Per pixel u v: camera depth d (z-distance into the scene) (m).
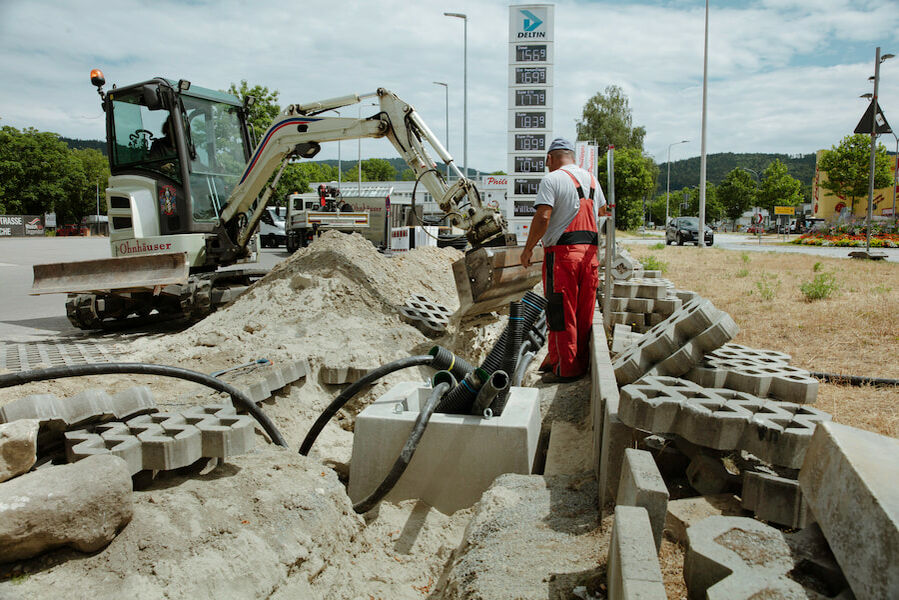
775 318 8.12
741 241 40.91
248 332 6.58
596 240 5.37
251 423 3.55
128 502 2.78
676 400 2.92
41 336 8.20
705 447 3.07
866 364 5.90
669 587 2.19
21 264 20.98
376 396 5.57
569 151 5.54
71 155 71.31
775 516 2.60
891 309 8.32
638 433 3.15
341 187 45.66
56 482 2.61
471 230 6.94
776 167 71.94
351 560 3.42
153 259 7.95
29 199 66.06
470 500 3.99
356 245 8.18
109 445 3.21
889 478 1.64
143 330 8.60
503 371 4.14
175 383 5.04
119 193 8.50
